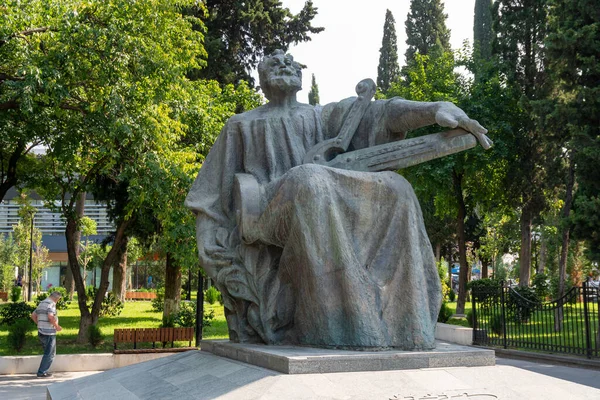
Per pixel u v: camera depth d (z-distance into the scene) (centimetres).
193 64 1448
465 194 2592
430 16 4128
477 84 2198
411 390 385
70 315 2412
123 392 477
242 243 532
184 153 1357
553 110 1614
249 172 562
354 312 455
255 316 514
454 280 4944
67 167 1608
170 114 1502
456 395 387
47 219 4847
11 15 1127
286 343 496
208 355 525
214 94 1856
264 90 602
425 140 518
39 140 1534
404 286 477
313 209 468
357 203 487
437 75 2339
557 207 2369
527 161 2205
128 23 1227
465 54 2361
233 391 384
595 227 1452
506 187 2291
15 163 1564
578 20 1517
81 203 2352
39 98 1160
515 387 411
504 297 1483
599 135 1455
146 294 3962
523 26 2156
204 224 572
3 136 1522
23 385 957
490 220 3503
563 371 1072
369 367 409
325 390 371
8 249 4050
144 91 1293
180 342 1479
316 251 465
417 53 2383
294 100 598
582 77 1533
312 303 466
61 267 4953
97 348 1398
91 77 1249
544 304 1330
